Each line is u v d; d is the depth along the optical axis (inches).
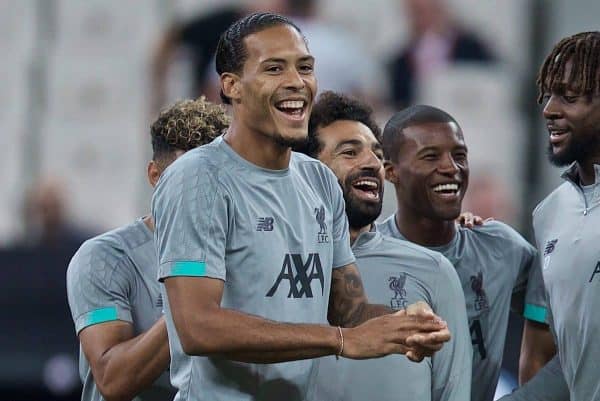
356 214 572.1
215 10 1074.1
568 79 548.1
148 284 559.2
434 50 1077.8
